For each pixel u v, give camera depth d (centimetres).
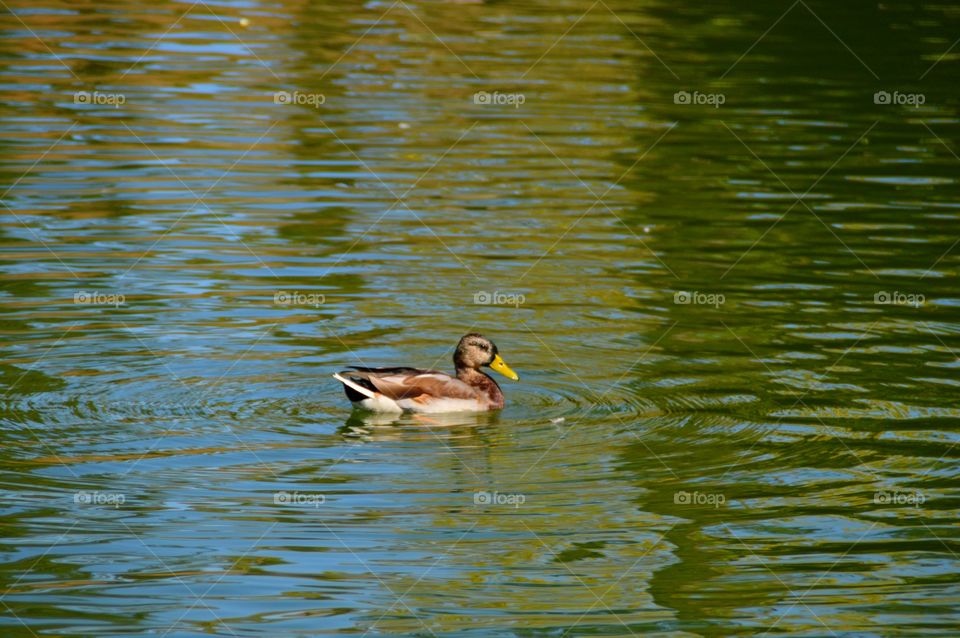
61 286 1725
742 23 3644
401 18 3522
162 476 1209
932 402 1424
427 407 1384
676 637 958
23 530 1101
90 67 2900
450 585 1033
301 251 1908
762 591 1033
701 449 1303
